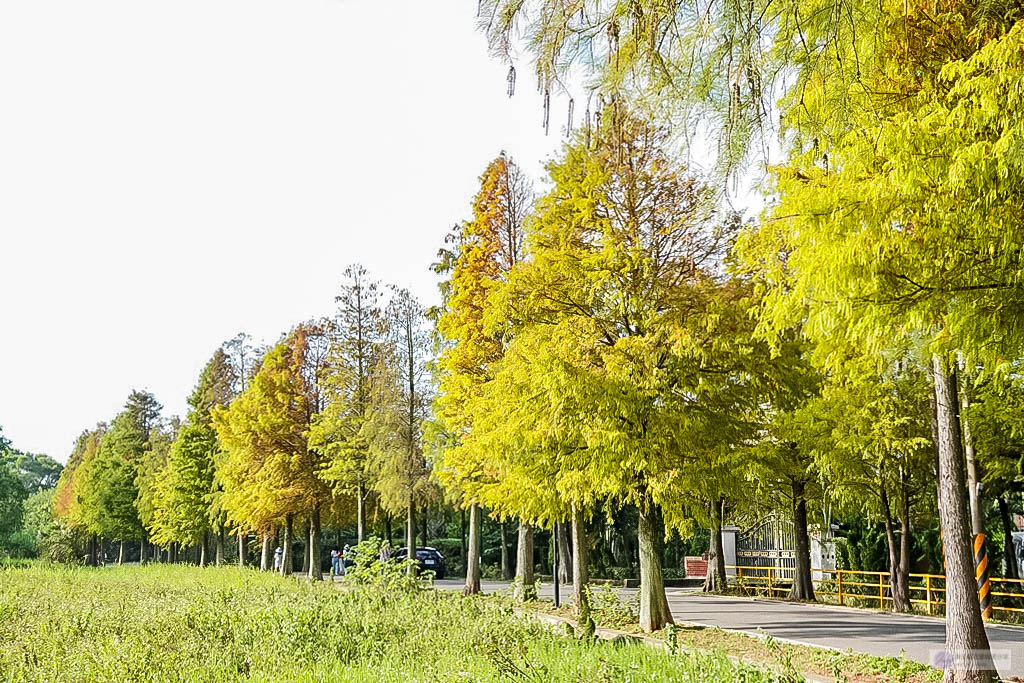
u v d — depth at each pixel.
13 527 85.00
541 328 16.80
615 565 49.44
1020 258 7.45
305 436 38.94
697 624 18.14
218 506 48.31
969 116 7.17
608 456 15.79
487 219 24.48
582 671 9.66
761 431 19.44
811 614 21.75
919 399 21.58
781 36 5.20
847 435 22.28
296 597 21.14
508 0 4.95
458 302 24.36
